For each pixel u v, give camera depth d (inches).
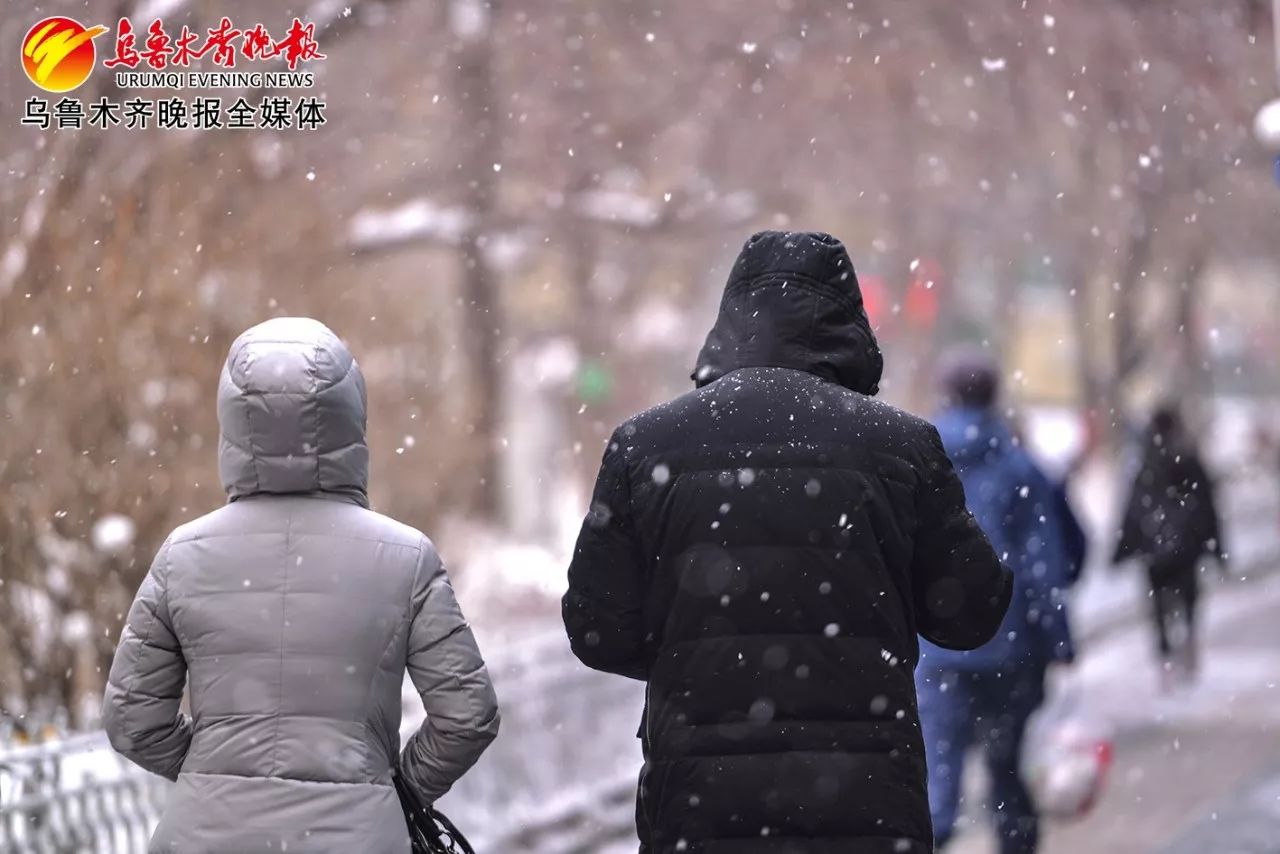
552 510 3732.8
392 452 2442.2
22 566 1459.2
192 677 625.3
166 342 1670.8
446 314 3110.2
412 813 645.9
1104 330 6328.7
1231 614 3166.8
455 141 3481.8
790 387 647.1
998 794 1194.6
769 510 625.9
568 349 3897.6
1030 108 4180.6
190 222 1881.2
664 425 643.5
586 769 1610.5
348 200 3206.2
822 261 661.9
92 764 1053.2
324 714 617.0
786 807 606.2
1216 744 1894.7
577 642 654.5
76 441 1551.4
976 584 645.9
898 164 4520.2
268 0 2598.4
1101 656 2640.3
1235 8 3772.1
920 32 3929.6
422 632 636.7
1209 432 5851.4
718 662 617.9
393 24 3447.3
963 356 1249.4
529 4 3705.7
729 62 3971.5
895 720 620.4
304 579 625.6
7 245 1676.9
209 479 1651.1
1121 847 1424.7
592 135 3846.0
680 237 3868.1
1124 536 2330.2
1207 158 4466.0
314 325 652.1
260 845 604.4
